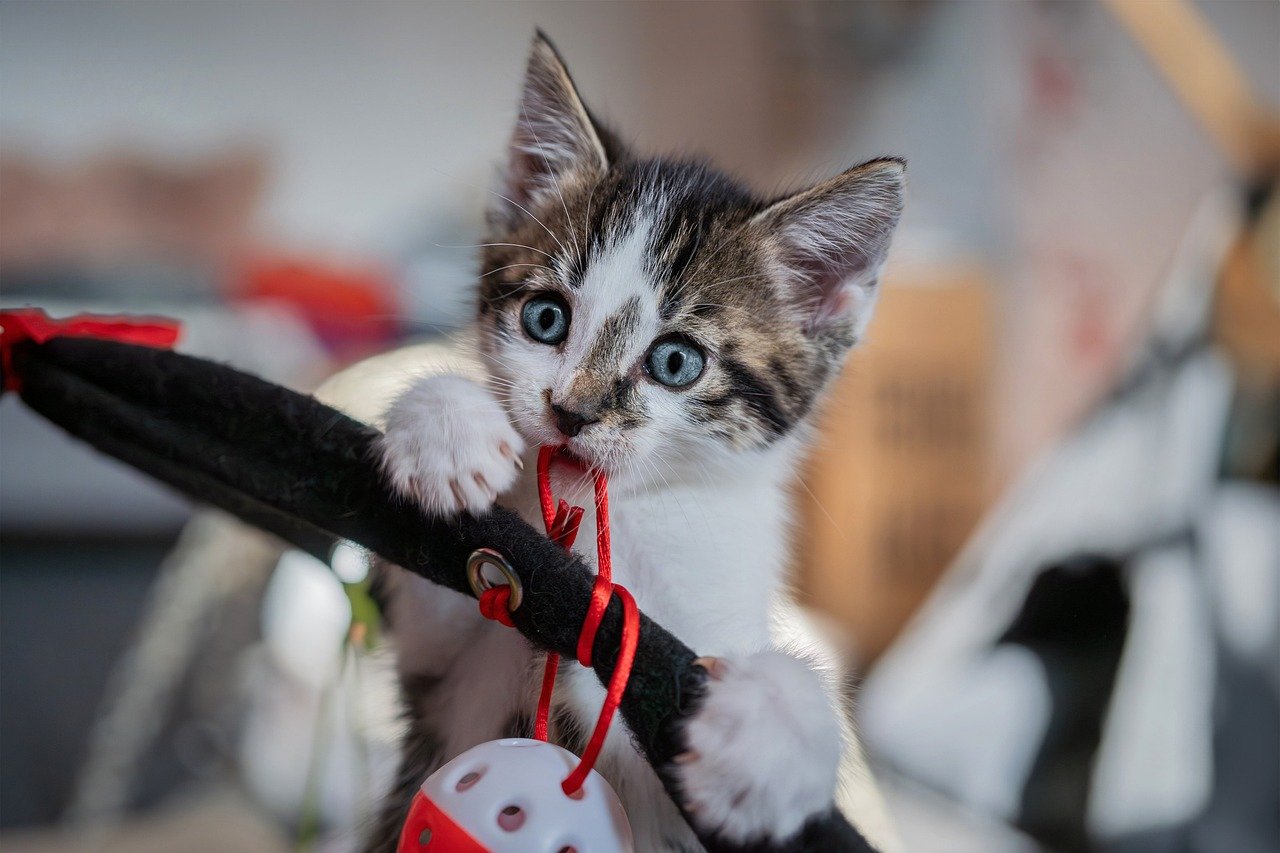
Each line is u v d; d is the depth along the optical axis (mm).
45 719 543
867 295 327
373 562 264
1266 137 527
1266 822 454
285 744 449
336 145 801
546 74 331
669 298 302
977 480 639
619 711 225
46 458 747
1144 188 623
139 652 495
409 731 278
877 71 734
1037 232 671
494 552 226
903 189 317
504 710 260
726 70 761
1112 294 642
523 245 318
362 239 781
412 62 795
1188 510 489
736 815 218
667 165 339
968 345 631
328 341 692
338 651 342
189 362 256
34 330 263
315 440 241
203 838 454
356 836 302
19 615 660
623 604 221
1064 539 511
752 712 220
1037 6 673
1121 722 473
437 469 232
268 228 803
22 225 761
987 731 493
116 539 761
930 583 617
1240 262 503
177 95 792
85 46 774
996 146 693
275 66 794
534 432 288
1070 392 650
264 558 448
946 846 464
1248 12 574
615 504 285
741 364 308
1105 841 462
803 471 341
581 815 215
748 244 314
